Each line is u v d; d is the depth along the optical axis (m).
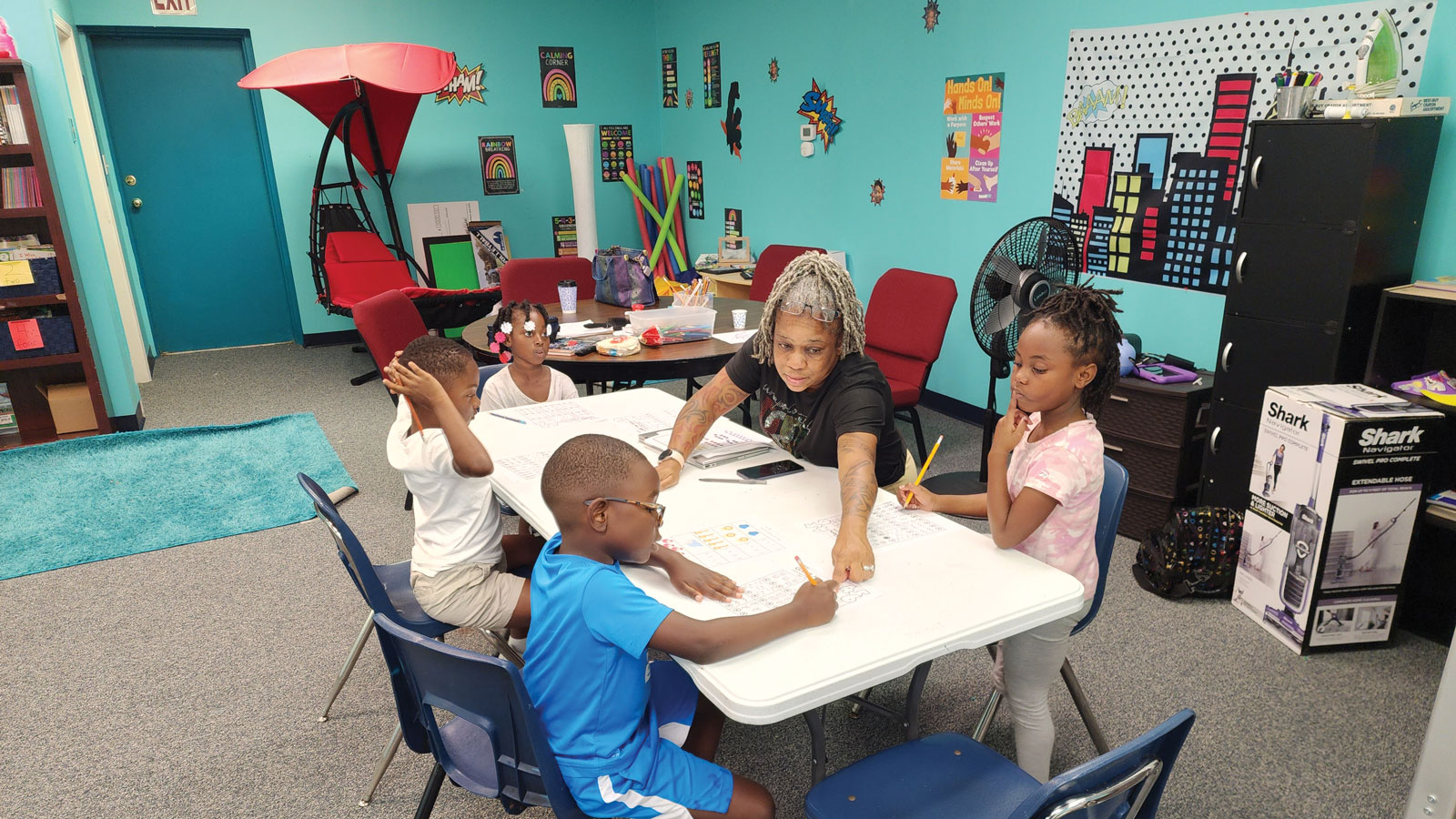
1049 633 1.51
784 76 5.28
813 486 1.75
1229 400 2.76
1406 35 2.53
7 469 3.83
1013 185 3.92
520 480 1.80
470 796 1.89
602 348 3.12
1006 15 3.79
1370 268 2.44
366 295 5.57
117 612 2.70
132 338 5.34
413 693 1.40
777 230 5.66
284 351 6.21
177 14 5.57
